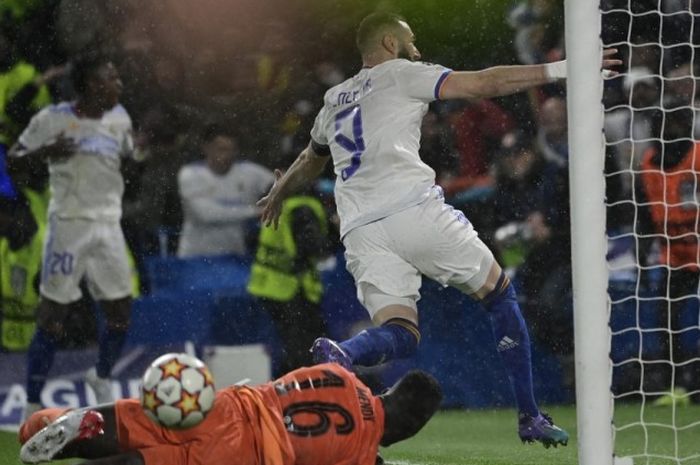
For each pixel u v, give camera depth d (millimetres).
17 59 29766
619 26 30016
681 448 20438
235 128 30609
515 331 16266
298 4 32594
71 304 25375
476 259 16078
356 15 32344
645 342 27250
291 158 30859
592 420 13570
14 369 25797
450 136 29516
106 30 30094
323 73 31812
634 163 27906
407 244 15812
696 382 27281
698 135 28219
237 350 19750
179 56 30781
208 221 27656
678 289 27188
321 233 27156
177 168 29547
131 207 28781
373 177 16016
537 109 29141
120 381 25422
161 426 11953
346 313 27344
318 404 12664
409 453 20391
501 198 28594
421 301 27109
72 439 11859
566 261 27891
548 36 31656
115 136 24594
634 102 28750
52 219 24391
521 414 16281
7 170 27250
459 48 32469
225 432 12023
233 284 27062
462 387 26953
